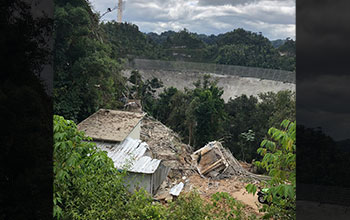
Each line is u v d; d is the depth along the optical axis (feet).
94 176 7.12
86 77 33.53
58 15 31.45
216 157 27.71
